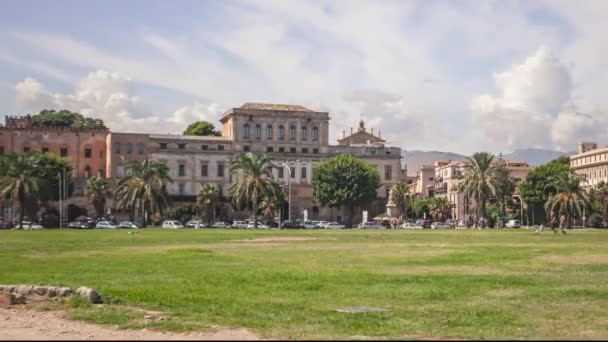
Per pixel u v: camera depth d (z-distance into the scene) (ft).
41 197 458.09
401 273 122.31
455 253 178.91
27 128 612.29
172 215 568.41
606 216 565.53
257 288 99.76
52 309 80.02
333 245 221.66
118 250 191.21
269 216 536.01
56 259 156.46
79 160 625.41
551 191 564.71
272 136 654.94
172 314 76.48
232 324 70.28
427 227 543.80
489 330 66.69
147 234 323.37
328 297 90.53
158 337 63.72
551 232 388.57
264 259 156.76
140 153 619.67
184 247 207.31
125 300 86.79
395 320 72.59
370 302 86.22
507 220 636.07
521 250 192.85
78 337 64.03
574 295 92.79
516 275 119.03
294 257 163.43
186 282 107.34
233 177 642.22
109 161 615.57
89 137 629.10
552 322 71.82
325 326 68.85
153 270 128.16
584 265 140.36
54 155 555.69
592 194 581.12
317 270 127.85
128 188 452.76
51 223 522.88
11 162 441.68
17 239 262.26
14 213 531.50
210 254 174.09
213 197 564.71
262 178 475.31
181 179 630.33
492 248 203.72
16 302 82.53
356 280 110.11
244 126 649.20
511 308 81.35
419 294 93.40
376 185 590.96
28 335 65.21
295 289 98.63
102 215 542.57
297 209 648.79
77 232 355.56
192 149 634.43
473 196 493.77
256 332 65.77
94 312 77.56
